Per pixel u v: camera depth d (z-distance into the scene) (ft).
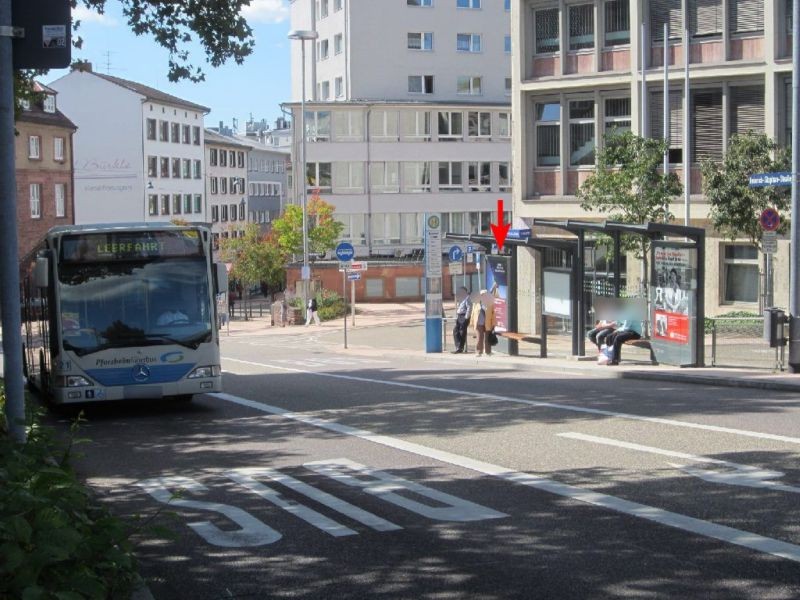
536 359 92.84
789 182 72.28
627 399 57.06
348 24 264.52
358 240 257.14
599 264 127.24
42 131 233.14
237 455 41.29
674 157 118.73
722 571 22.68
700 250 75.20
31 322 66.85
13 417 25.21
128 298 55.47
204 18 61.98
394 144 256.93
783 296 112.37
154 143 299.38
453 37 270.87
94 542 18.71
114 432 49.83
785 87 111.04
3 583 15.75
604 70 123.54
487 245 104.94
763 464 35.35
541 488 32.37
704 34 115.85
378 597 21.76
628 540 25.63
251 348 138.10
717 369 73.46
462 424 47.67
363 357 114.32
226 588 22.86
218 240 258.37
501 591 21.80
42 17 24.54
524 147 130.21
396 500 31.37
